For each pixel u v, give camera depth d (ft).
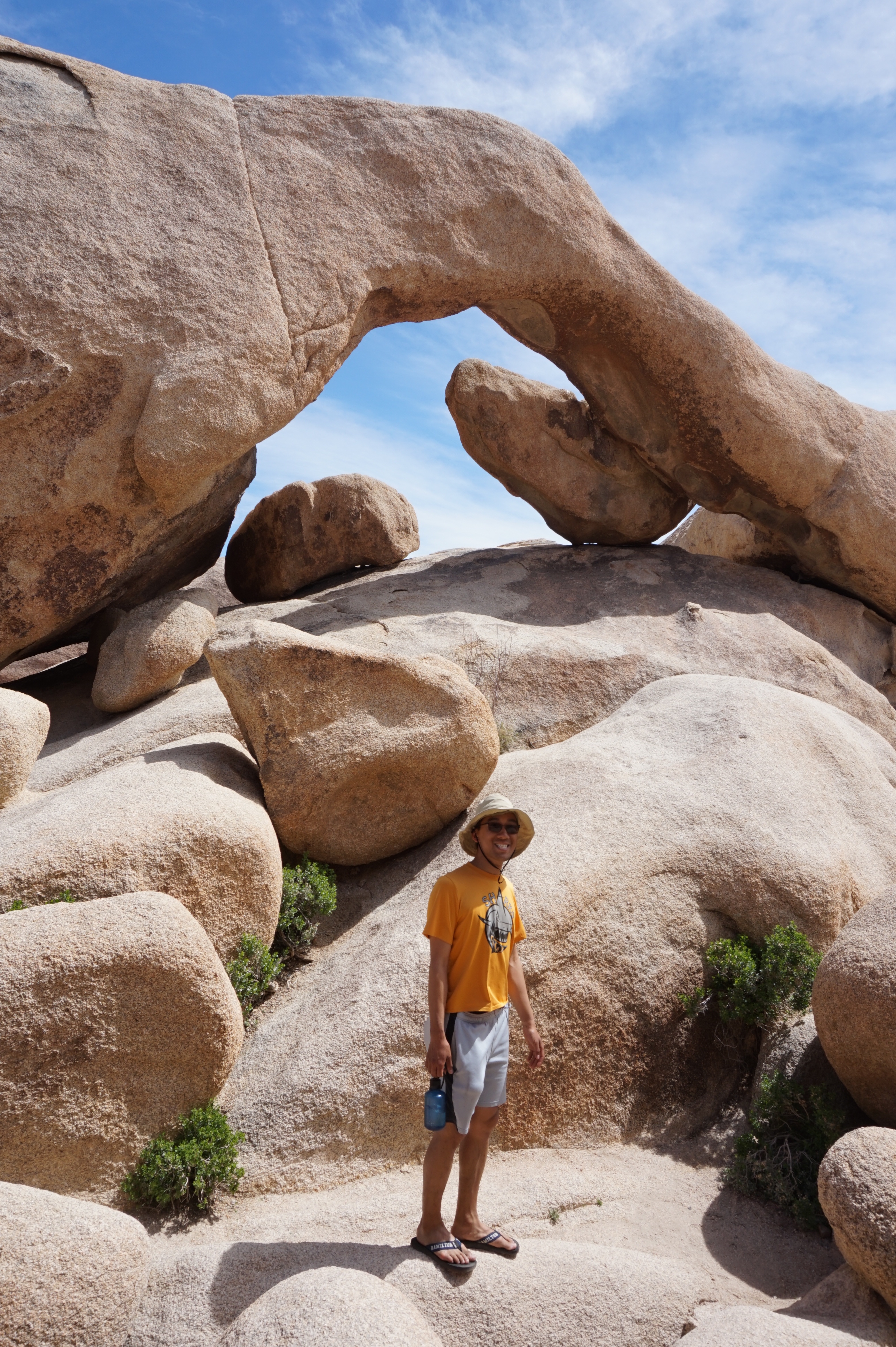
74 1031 13.75
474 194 31.55
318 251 29.14
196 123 28.63
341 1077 15.56
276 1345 10.09
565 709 29.99
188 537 32.73
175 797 18.45
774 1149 16.75
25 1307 10.39
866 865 22.98
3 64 27.12
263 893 18.28
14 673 48.47
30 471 26.55
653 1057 18.40
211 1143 14.28
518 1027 17.11
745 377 35.63
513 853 14.07
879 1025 15.72
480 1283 12.30
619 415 37.35
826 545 38.73
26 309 25.71
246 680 21.27
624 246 34.45
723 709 25.13
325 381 29.63
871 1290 12.94
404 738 22.11
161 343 26.81
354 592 35.06
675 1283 13.10
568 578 37.35
